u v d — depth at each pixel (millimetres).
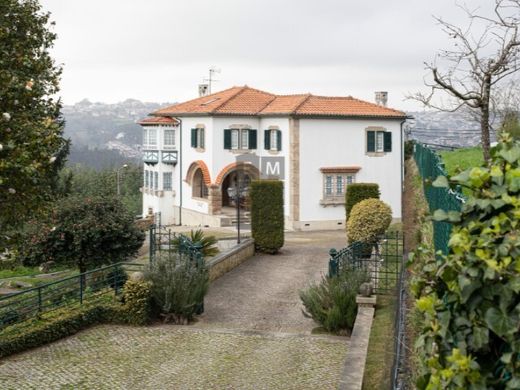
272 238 28406
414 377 7582
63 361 14828
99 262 24031
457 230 3895
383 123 40344
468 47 14289
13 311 16719
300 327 17484
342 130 39688
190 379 13453
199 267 19281
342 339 16266
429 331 3885
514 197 3664
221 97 44031
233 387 12930
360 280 17328
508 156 3787
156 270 18469
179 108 45469
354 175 40062
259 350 15391
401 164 40812
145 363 14578
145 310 17734
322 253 29000
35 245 23438
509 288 3422
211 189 40406
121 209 24641
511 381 3328
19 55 20047
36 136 17484
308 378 13336
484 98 13281
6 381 13492
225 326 17672
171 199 46250
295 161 38906
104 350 15617
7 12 21562
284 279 23219
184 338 16531
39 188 19203
